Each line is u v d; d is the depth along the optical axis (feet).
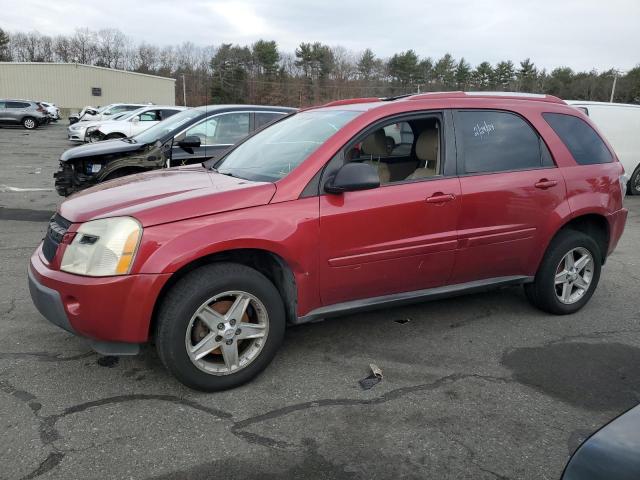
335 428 9.45
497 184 12.94
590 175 14.51
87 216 10.14
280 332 11.05
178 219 9.89
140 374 11.18
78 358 11.79
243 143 14.93
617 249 23.41
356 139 11.68
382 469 8.39
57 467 8.26
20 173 43.55
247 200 10.48
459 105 13.05
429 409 10.12
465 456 8.75
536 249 13.87
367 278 11.69
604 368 11.92
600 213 14.66
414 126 13.97
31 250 20.48
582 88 223.71
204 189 10.87
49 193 33.96
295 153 12.04
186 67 277.03
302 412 9.93
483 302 15.94
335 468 8.39
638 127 37.52
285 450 8.81
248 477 8.15
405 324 14.16
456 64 245.24
